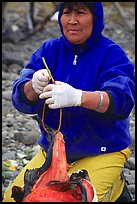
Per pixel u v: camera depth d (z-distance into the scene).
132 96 3.76
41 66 4.04
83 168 3.87
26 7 13.03
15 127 6.83
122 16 13.63
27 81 3.87
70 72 3.94
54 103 3.40
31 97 3.82
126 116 3.76
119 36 13.09
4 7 11.83
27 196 3.46
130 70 3.86
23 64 10.27
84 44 3.92
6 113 7.42
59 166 3.53
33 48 11.81
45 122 3.97
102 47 3.92
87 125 3.86
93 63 3.89
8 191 4.07
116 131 3.90
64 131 3.91
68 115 3.87
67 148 3.90
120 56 3.88
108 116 3.75
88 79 3.88
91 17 3.83
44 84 3.57
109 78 3.79
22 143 6.21
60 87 3.43
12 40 12.00
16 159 5.76
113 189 3.98
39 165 4.07
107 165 3.86
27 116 7.34
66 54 4.00
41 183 3.52
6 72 9.84
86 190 3.44
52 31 13.38
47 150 3.75
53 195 3.42
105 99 3.57
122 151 3.96
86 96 3.51
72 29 3.84
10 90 8.41
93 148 3.88
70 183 3.46
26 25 13.05
